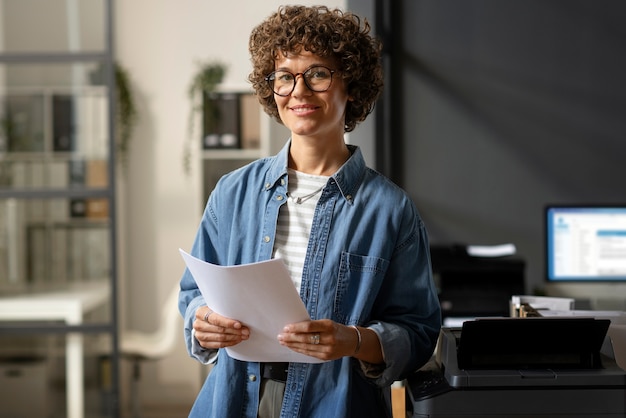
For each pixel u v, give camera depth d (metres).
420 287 1.58
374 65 1.59
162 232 5.69
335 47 1.49
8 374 4.61
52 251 4.61
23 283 4.61
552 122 4.28
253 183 1.62
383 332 1.50
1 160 4.58
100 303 4.61
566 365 1.54
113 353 4.61
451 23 4.29
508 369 1.51
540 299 2.00
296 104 1.50
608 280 3.87
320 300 1.52
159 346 5.00
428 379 1.56
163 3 5.61
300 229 1.55
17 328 4.60
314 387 1.51
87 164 4.59
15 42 4.55
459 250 3.95
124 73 5.59
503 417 1.45
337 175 1.56
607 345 1.59
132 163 5.66
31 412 4.60
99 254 4.60
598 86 4.26
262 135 5.41
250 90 5.42
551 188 4.30
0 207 4.59
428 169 4.33
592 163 4.27
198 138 5.51
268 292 1.37
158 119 5.64
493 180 4.31
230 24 5.60
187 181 5.66
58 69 4.55
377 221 1.55
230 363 1.55
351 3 3.75
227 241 1.61
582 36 4.25
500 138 4.30
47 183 4.59
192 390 5.58
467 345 1.52
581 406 1.45
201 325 1.47
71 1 4.53
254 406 1.53
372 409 1.55
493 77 4.29
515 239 4.31
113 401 4.61
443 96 4.31
